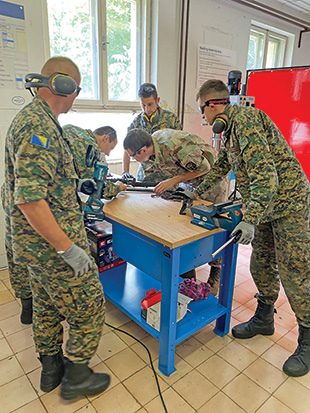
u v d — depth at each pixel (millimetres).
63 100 1113
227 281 1703
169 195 1848
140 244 1498
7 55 2250
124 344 1723
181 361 1599
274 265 1701
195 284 1886
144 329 1689
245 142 1281
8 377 1481
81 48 2811
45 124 998
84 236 1187
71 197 1132
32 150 948
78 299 1192
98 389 1374
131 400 1367
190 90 3629
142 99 2301
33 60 2387
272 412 1323
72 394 1324
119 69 3125
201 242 1464
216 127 1344
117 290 1891
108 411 1313
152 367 1557
